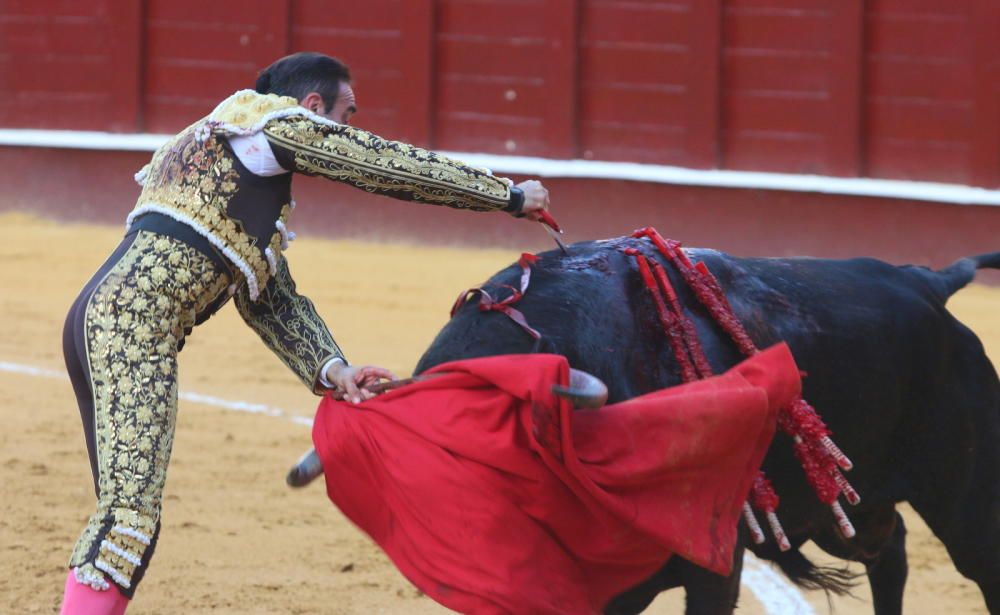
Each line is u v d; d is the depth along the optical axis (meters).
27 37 37.84
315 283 29.02
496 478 7.04
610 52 34.34
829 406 8.85
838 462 8.39
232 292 7.99
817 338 8.79
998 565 10.00
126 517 7.53
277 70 8.07
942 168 31.95
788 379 7.62
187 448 17.17
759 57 33.28
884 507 10.09
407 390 7.36
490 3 35.03
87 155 36.28
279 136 7.63
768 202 32.09
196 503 15.02
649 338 8.04
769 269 9.05
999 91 31.25
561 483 7.10
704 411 7.23
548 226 8.16
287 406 19.45
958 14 31.66
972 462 9.74
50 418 18.47
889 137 32.41
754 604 12.85
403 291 28.50
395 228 34.03
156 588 12.47
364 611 12.12
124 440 7.56
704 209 32.56
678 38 33.81
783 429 8.39
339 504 7.68
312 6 36.16
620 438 7.16
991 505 9.86
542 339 7.58
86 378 7.87
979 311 27.30
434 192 7.68
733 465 7.45
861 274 9.54
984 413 9.78
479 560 7.02
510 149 35.09
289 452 17.17
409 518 7.23
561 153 34.66
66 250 32.53
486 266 31.53
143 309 7.67
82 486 15.48
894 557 11.10
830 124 32.75
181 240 7.74
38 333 23.94
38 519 14.23
